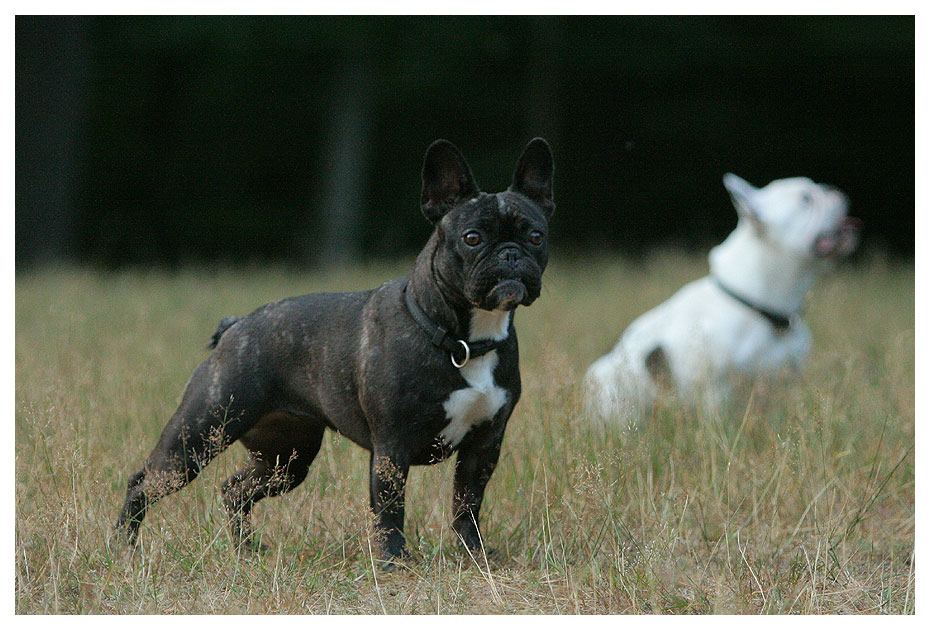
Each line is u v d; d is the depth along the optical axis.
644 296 19.50
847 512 8.53
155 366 11.25
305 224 40.69
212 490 8.36
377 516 7.65
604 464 8.39
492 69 38.50
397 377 7.41
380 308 7.66
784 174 37.03
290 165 41.28
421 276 7.50
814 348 13.83
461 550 7.95
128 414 9.94
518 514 8.91
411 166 39.75
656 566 7.55
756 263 11.32
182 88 40.75
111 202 40.31
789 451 9.04
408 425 7.48
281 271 26.12
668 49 35.34
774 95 36.88
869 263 26.03
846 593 7.52
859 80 35.72
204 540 7.90
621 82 37.53
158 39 35.84
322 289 21.84
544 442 8.95
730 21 35.06
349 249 35.34
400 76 35.38
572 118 37.97
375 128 39.50
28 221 32.91
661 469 9.29
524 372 11.45
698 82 37.38
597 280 22.70
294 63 38.09
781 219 11.11
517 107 38.75
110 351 12.36
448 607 7.17
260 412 8.08
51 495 8.14
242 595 7.31
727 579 7.61
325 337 7.87
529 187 7.65
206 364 8.17
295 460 8.71
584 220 37.66
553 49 35.50
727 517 8.59
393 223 39.31
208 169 40.88
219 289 20.58
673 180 37.62
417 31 33.47
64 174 33.50
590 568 7.62
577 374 12.30
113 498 8.45
